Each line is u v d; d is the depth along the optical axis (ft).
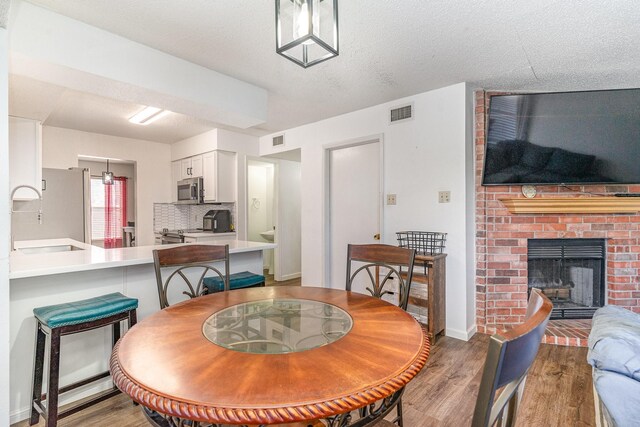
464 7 6.02
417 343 3.44
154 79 7.51
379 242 11.51
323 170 13.53
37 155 9.39
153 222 17.26
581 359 8.31
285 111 12.35
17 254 7.55
